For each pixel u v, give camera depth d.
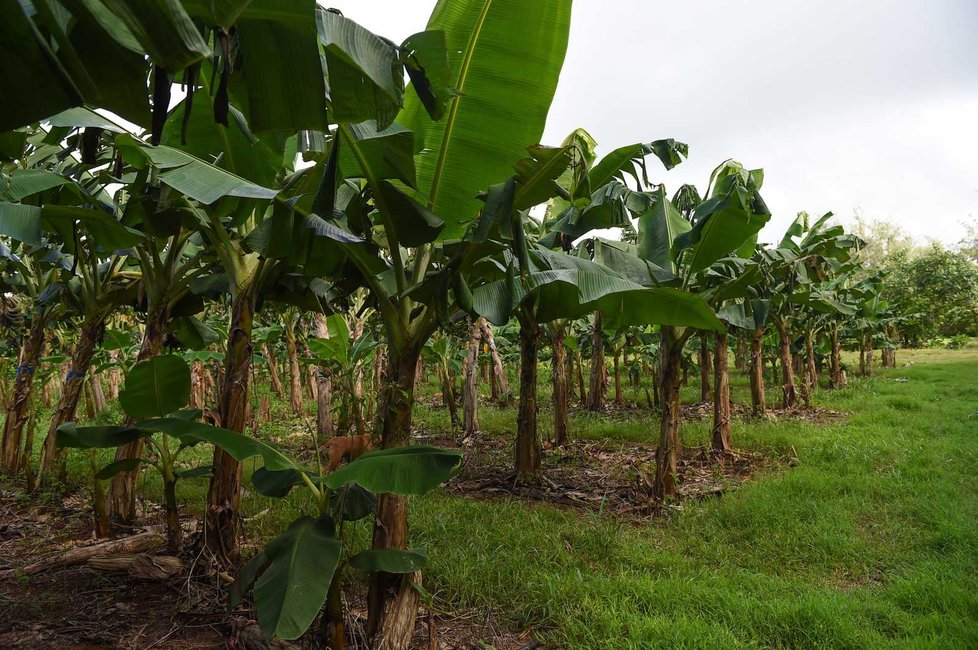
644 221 6.57
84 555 4.84
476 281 4.28
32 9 1.49
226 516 4.61
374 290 3.58
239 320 4.72
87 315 6.37
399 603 3.37
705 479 7.75
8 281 7.92
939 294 25.92
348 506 3.46
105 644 3.67
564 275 3.75
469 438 10.71
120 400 4.44
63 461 7.03
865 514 6.10
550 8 3.28
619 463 8.68
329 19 1.89
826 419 11.98
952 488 6.64
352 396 8.30
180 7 1.33
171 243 5.35
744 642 3.65
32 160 5.87
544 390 18.27
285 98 1.92
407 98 3.59
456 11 3.36
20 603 4.16
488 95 3.48
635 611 4.01
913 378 20.02
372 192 3.31
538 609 4.11
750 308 7.94
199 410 4.36
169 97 1.51
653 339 13.28
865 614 3.97
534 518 5.98
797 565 5.00
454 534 5.43
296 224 3.38
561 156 3.20
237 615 3.97
